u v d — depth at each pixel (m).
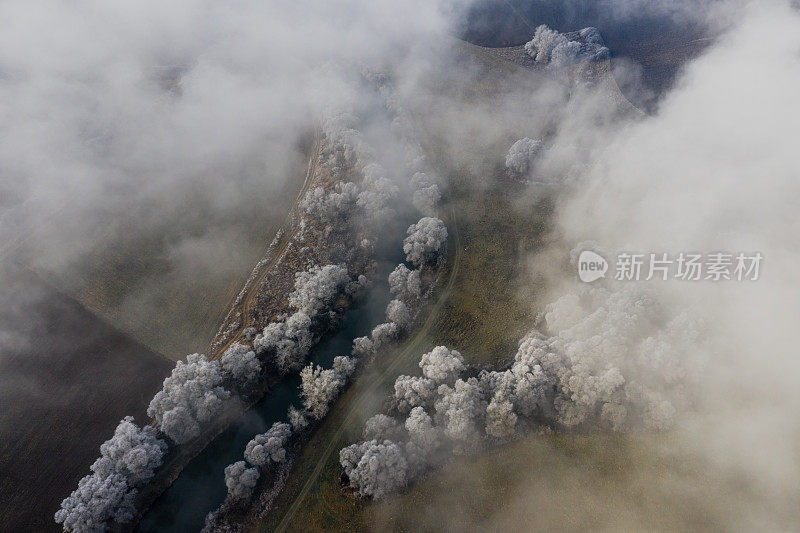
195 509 89.25
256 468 89.88
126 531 85.31
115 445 87.94
